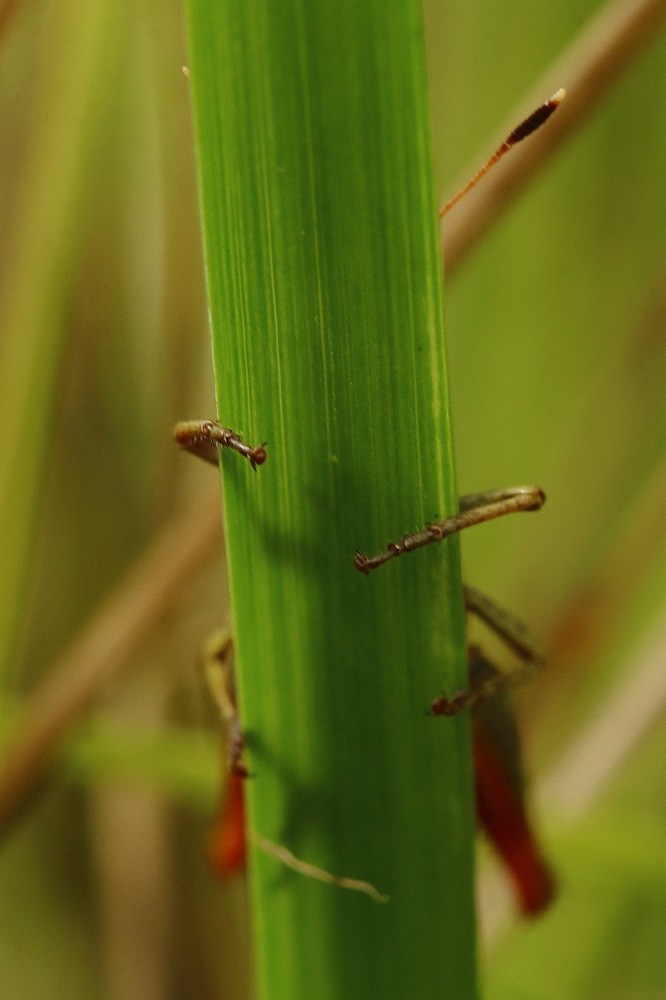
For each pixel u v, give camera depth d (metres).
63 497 0.14
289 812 0.09
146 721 0.14
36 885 0.15
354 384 0.09
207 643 0.10
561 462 0.16
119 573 0.14
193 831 0.14
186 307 0.12
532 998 0.13
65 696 0.11
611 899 0.14
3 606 0.12
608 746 0.13
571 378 0.16
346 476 0.09
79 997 0.14
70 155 0.11
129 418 0.14
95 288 0.13
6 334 0.11
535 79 0.15
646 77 0.16
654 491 0.15
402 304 0.09
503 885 0.13
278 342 0.09
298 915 0.09
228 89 0.08
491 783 0.10
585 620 0.15
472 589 0.10
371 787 0.09
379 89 0.08
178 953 0.14
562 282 0.16
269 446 0.09
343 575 0.09
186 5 0.08
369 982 0.09
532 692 0.15
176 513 0.13
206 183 0.09
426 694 0.09
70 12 0.11
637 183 0.16
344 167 0.08
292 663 0.09
